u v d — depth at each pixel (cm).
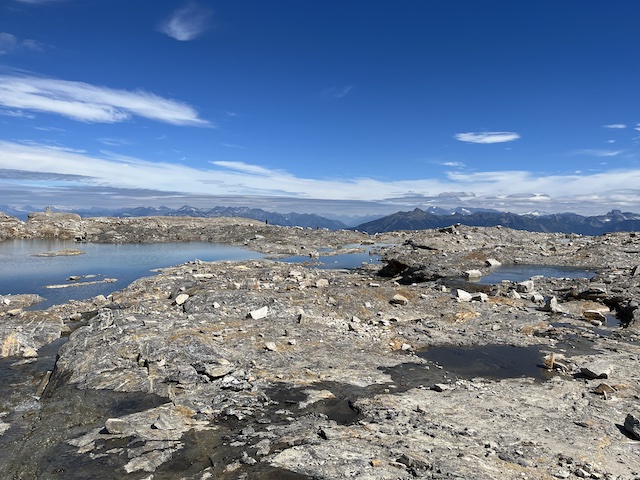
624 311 2612
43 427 1209
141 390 1423
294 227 9094
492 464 961
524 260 4644
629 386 1536
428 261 4288
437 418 1241
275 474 921
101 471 984
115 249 6475
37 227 7619
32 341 2078
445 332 2228
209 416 1251
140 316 2170
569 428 1196
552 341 2103
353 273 4403
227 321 2141
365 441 1068
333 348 1870
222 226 8800
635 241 5331
